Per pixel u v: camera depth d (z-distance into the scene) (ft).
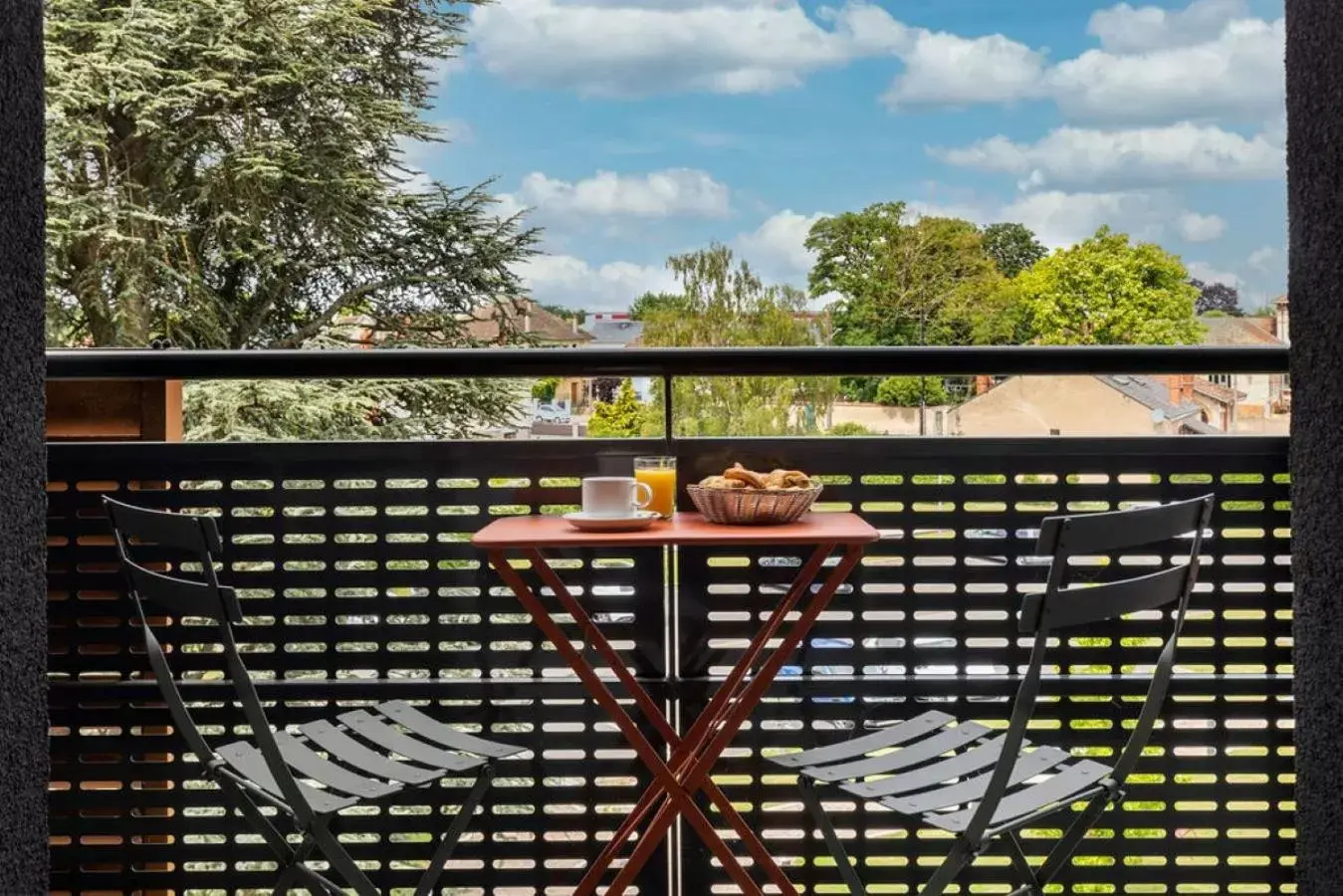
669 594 6.93
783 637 6.91
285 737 6.13
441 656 7.00
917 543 6.91
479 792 5.95
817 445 6.90
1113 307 76.28
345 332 51.78
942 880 5.13
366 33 50.72
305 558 7.00
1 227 4.05
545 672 6.98
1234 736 6.79
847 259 75.61
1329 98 4.83
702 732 6.16
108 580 6.98
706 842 5.98
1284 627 6.83
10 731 4.11
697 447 6.89
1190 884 6.82
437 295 52.26
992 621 6.90
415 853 6.95
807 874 6.88
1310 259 4.97
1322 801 4.94
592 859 6.92
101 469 6.95
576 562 6.94
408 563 8.30
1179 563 6.87
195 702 6.98
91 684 6.93
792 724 6.89
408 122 52.54
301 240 50.90
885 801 5.36
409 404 44.47
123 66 45.44
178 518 5.23
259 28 48.21
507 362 6.65
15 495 4.14
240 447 6.95
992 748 5.89
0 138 4.05
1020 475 6.87
